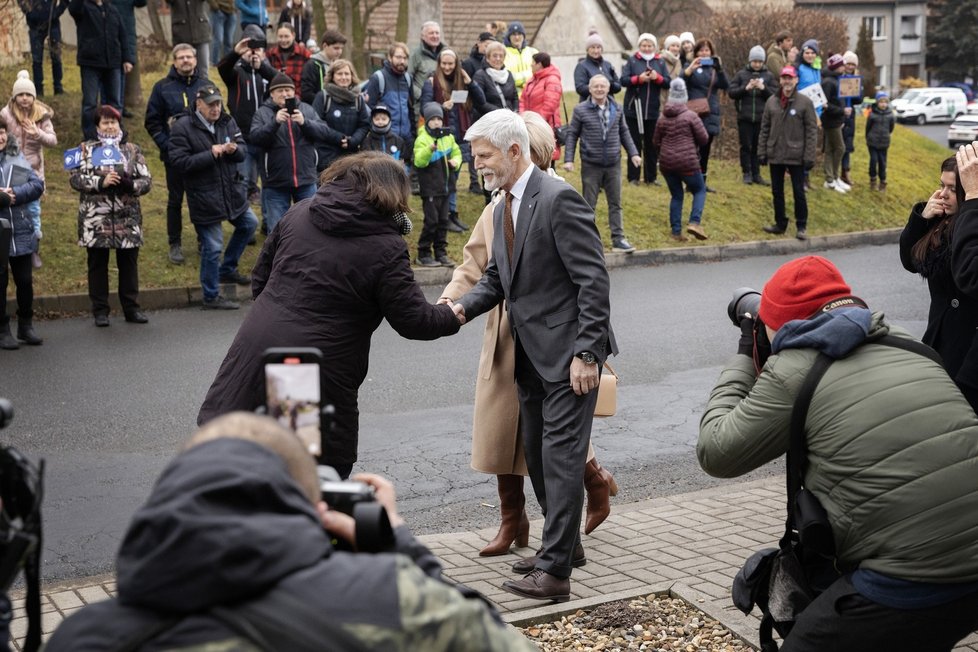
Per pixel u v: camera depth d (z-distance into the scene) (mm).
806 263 3195
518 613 4461
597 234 4770
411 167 14445
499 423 5215
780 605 3201
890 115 19016
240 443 1767
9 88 16938
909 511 2854
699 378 8867
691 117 14719
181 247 12430
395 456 6891
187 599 1625
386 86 13750
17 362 9047
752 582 3338
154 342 9766
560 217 4715
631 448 7148
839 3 69438
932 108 54812
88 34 14039
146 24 25344
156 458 6789
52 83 18234
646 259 14375
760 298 3471
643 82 16484
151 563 1623
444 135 12570
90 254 10367
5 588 1952
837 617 2980
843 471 2932
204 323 10555
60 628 1706
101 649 1642
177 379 8562
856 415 2938
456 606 1726
